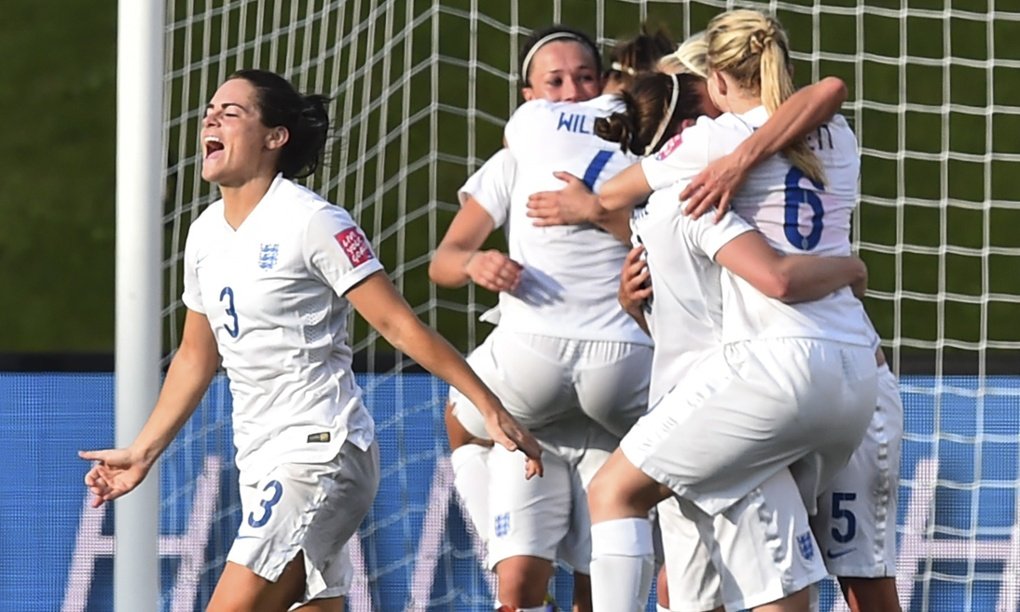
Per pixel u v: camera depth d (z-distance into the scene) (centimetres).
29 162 3984
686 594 1523
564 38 1791
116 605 1697
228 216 1491
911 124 3559
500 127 3422
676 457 1396
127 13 1728
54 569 2175
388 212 3338
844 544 1559
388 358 2473
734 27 1450
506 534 1720
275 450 1455
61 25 4175
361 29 2594
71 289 3800
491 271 1670
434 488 2211
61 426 2275
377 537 2181
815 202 1416
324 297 1460
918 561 2150
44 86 4097
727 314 1418
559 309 1683
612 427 1711
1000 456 2250
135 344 1716
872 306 3422
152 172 1725
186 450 2108
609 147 1711
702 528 1446
